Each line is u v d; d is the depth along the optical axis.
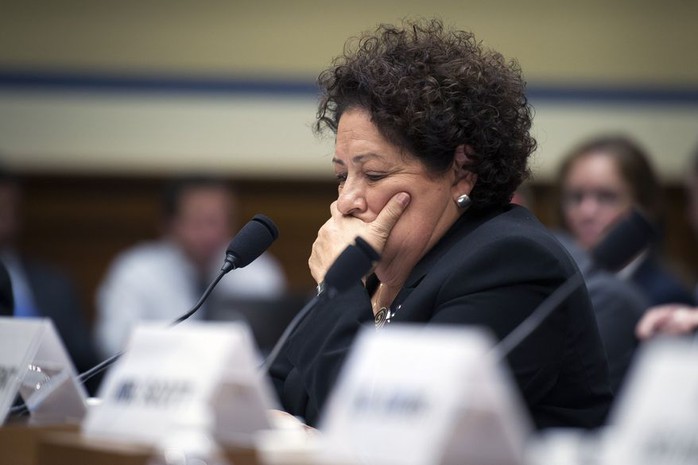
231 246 7.30
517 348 6.61
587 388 6.90
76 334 16.23
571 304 6.79
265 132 22.08
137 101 22.12
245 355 4.87
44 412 6.20
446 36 7.68
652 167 11.96
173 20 22.06
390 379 4.19
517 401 6.60
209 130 22.12
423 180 7.16
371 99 7.16
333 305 6.84
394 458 4.05
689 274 22.41
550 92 21.66
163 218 18.61
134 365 5.11
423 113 7.05
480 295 6.74
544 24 21.64
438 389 4.03
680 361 3.81
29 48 22.05
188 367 4.93
